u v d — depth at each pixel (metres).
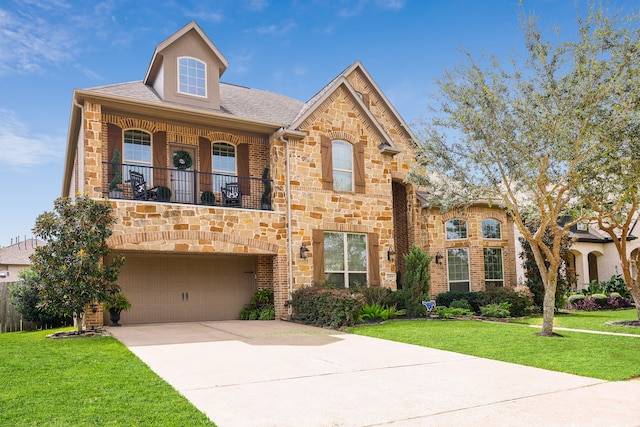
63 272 11.55
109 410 5.77
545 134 11.67
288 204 16.88
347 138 18.39
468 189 12.98
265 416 5.70
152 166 15.77
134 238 14.09
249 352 9.96
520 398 6.58
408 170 21.17
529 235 12.56
